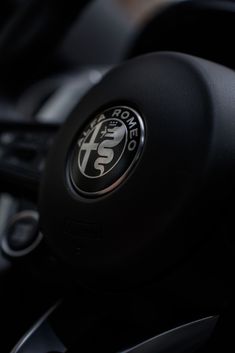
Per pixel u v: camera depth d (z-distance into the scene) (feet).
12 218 2.40
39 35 3.87
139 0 7.06
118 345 1.65
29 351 1.75
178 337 1.61
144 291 1.72
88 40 6.95
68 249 1.60
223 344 1.62
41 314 2.07
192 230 1.37
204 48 2.23
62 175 1.72
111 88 1.76
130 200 1.45
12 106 4.32
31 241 2.18
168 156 1.42
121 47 7.16
